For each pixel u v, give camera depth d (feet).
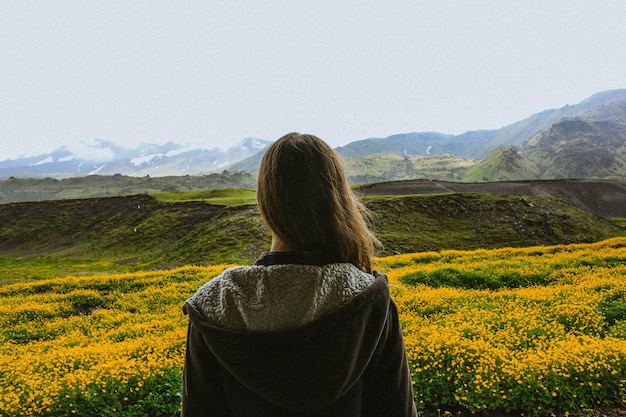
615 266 78.38
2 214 476.54
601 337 39.01
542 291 55.88
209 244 278.67
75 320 62.34
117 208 463.83
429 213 339.16
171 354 36.11
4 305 71.97
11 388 29.81
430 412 26.03
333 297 5.68
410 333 38.83
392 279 72.38
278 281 5.64
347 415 5.91
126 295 78.48
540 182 562.66
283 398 5.41
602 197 521.24
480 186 533.55
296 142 6.28
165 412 26.20
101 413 25.77
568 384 26.17
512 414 25.21
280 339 5.23
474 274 71.56
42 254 380.58
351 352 5.52
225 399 6.15
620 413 24.57
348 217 6.23
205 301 6.06
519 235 303.27
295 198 5.87
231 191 504.84
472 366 29.55
